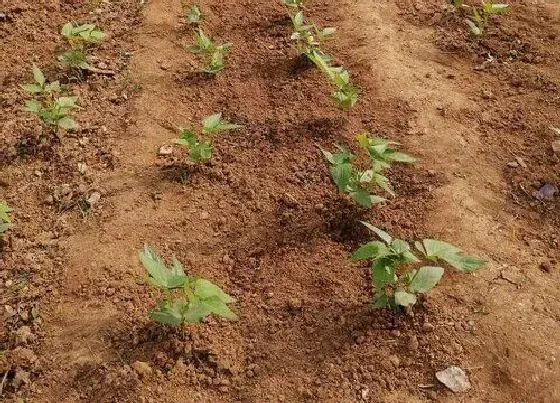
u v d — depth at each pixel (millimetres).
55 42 4594
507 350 2775
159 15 4805
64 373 2777
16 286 3129
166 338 2875
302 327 2918
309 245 3273
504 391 2668
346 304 2990
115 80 4297
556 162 3676
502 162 3674
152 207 3488
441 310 2924
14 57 4461
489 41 4516
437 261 3119
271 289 3076
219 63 4238
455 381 2693
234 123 3963
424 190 3498
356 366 2770
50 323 2971
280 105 4074
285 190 3557
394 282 2877
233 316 2633
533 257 3172
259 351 2838
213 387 2729
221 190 3580
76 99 3883
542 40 4516
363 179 3283
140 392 2697
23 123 3988
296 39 4414
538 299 2965
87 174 3682
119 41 4609
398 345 2836
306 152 3766
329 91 4145
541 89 4141
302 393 2689
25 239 3350
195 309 2625
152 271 2611
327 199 3494
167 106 4102
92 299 3047
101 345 2865
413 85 4164
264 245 3281
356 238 3301
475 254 3162
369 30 4641
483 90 4148
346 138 3812
